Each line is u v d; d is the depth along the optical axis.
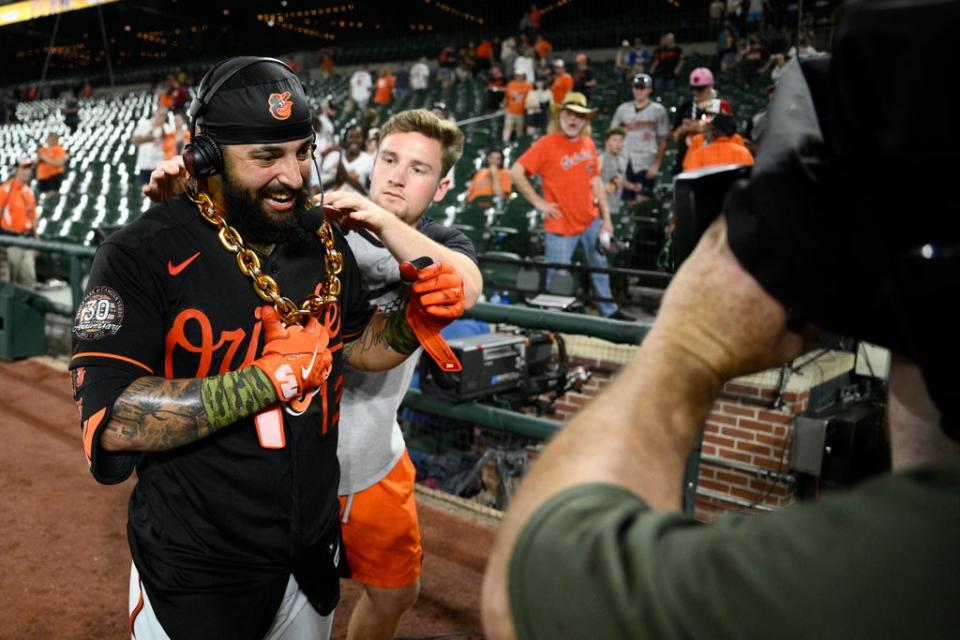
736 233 0.52
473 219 8.70
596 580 0.44
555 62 12.84
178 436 1.24
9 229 8.71
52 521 3.30
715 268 0.54
